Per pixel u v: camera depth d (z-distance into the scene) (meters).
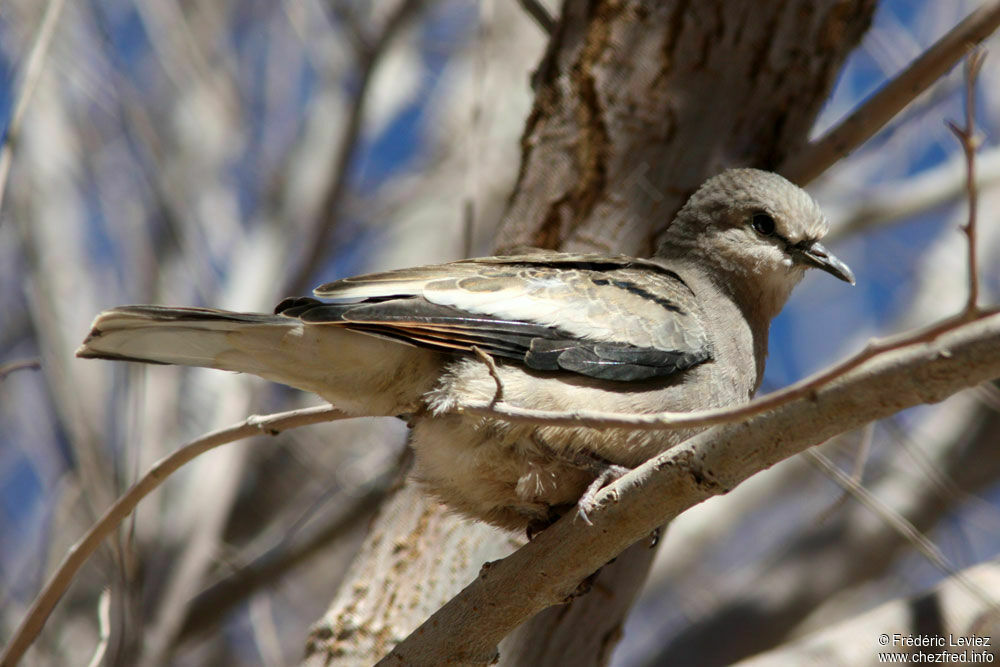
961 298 16.45
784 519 16.92
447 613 7.38
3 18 14.95
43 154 15.61
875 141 14.38
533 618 9.10
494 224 17.05
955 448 15.47
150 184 15.02
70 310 14.71
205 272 14.89
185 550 13.08
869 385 5.71
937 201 16.45
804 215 9.43
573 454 7.72
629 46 9.88
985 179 16.22
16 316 15.84
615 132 9.80
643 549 9.27
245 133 16.98
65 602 13.73
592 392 7.79
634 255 9.66
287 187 16.59
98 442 12.76
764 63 9.77
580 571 7.04
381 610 9.04
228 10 17.38
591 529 6.88
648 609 16.56
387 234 17.70
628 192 9.73
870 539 15.18
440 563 9.07
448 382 7.67
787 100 9.83
